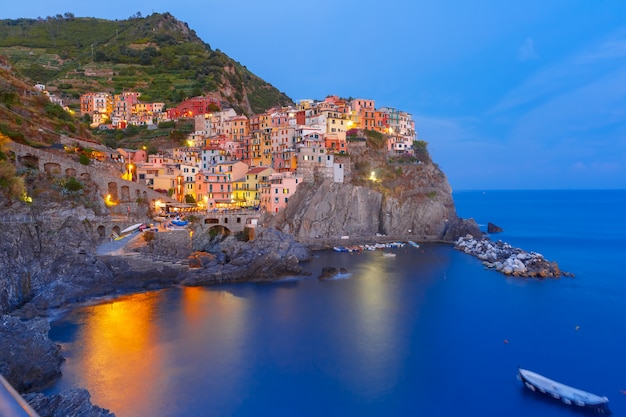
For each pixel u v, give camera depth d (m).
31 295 73.44
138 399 45.75
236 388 48.31
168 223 106.94
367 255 120.81
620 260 121.06
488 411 44.31
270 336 62.19
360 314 71.50
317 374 51.50
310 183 133.88
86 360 53.78
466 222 148.12
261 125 178.00
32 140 105.88
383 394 47.31
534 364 54.12
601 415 43.84
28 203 82.38
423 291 85.38
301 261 109.94
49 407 36.12
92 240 89.75
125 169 128.25
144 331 63.50
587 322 68.62
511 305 77.00
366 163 154.25
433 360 55.16
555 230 190.38
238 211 122.75
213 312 71.88
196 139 176.75
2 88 120.00
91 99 193.25
